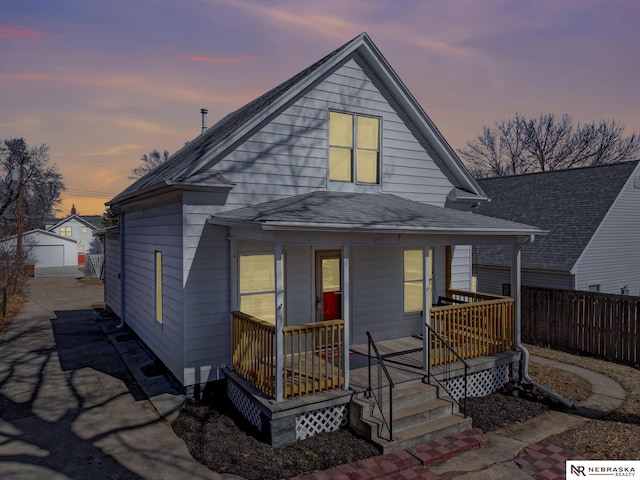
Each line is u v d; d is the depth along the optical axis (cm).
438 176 1075
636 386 891
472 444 611
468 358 832
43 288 2720
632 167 1709
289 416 600
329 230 629
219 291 777
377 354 638
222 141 775
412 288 1035
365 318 955
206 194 768
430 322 787
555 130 4244
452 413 689
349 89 938
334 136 929
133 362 984
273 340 627
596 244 1561
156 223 947
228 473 526
